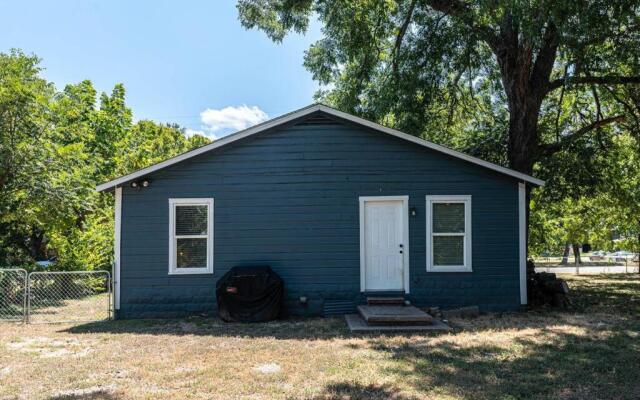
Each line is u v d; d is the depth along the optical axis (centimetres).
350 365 620
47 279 1232
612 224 2273
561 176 1609
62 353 702
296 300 1045
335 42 1571
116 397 496
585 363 629
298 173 1062
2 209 1313
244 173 1058
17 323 976
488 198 1073
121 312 1027
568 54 1204
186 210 1053
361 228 1059
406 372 588
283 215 1057
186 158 1048
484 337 798
